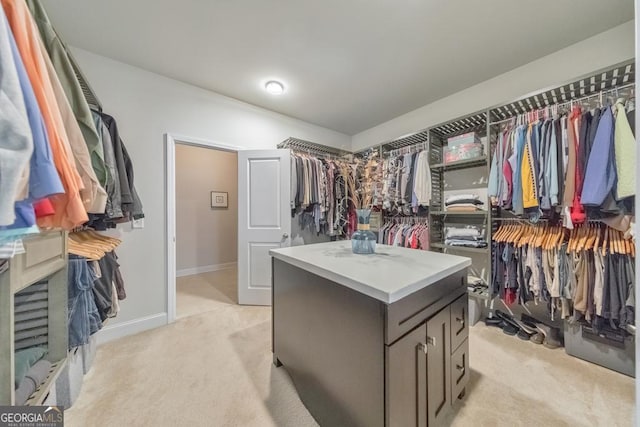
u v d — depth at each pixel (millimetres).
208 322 2285
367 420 891
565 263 1677
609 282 1470
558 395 1305
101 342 1906
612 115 1434
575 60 1851
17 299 1049
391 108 3000
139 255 2131
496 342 1859
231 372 1530
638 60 448
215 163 4598
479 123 2418
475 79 2354
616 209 1390
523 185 1817
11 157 507
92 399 1293
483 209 2273
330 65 2127
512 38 1796
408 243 2727
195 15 1579
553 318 1885
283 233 2738
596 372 1490
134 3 1478
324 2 1487
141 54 1963
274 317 1580
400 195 2723
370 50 1930
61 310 1136
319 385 1158
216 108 2602
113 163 1663
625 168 1355
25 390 848
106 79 1984
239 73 2242
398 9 1535
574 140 1585
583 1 1473
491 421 1145
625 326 1438
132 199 1847
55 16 1562
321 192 2992
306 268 1229
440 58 2029
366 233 1478
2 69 517
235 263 4836
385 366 823
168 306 2258
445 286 1125
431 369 1020
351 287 946
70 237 1533
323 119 3342
